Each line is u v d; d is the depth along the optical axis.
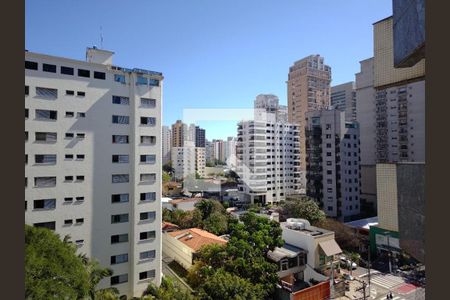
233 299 19.56
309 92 86.44
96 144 25.34
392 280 30.92
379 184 10.16
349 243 38.78
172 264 34.19
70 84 24.53
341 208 53.50
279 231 28.30
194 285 25.92
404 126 56.94
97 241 24.98
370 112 62.69
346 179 54.38
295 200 48.88
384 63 10.37
